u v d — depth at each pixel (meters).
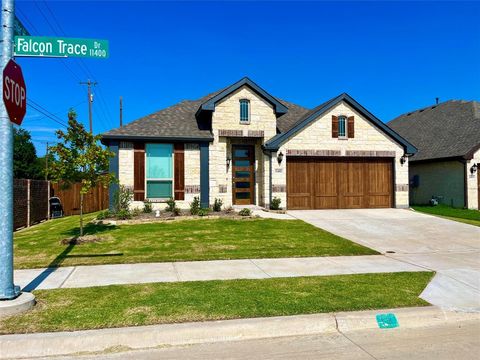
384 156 17.84
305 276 7.43
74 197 21.14
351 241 11.16
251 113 17.19
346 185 17.61
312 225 13.43
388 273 7.72
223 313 5.29
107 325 4.86
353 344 4.69
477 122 21.38
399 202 17.89
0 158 5.46
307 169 17.27
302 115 20.67
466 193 19.61
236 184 17.81
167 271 7.77
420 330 5.16
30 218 15.78
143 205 16.19
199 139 16.56
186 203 16.62
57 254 9.22
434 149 22.34
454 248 10.45
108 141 16.19
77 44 6.15
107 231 12.15
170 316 5.16
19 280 7.04
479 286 6.89
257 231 12.27
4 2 5.60
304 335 4.98
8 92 5.31
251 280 7.08
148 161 16.39
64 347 4.46
